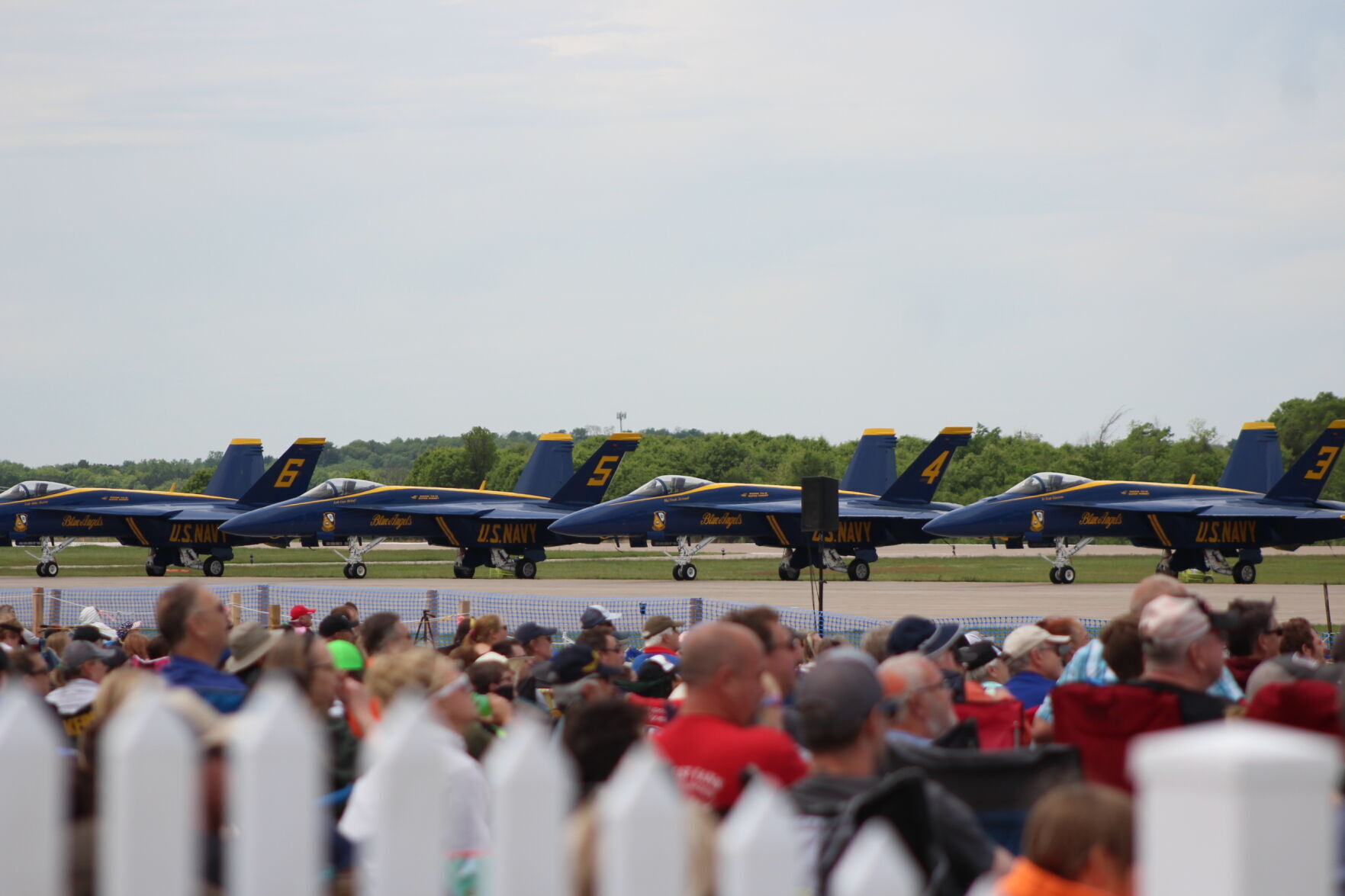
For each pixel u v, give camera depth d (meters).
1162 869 5.83
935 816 11.42
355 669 25.69
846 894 6.63
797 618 66.62
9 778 6.39
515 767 7.11
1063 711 16.92
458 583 121.25
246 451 165.62
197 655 18.41
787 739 13.81
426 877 7.27
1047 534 127.00
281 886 6.93
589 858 8.64
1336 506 138.00
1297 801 5.61
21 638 33.12
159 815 6.59
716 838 8.85
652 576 141.12
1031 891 9.46
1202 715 16.30
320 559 186.12
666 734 13.97
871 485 162.88
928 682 17.05
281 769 6.93
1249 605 24.11
